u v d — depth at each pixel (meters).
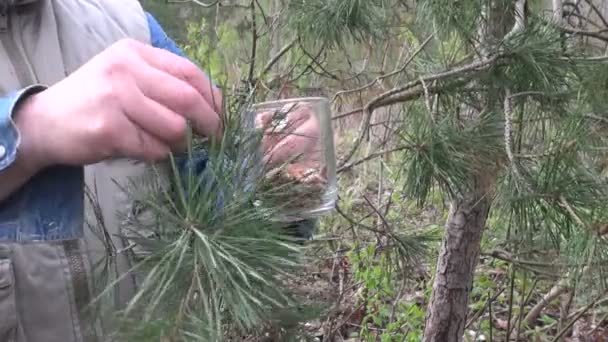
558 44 1.25
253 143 0.71
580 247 0.96
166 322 0.56
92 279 0.75
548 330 2.74
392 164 2.16
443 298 1.98
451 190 1.14
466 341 2.73
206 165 0.69
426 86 1.17
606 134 1.08
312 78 2.24
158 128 0.62
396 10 1.78
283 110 0.82
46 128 0.62
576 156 1.03
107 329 0.63
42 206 0.66
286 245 0.63
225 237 0.62
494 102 1.19
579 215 0.96
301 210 0.79
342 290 2.19
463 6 1.25
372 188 2.95
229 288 0.59
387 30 1.79
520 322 2.43
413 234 1.68
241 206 0.67
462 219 1.88
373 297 2.50
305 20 1.70
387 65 2.14
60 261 0.87
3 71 0.93
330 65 2.20
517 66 1.16
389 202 2.17
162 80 0.64
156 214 0.64
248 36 2.39
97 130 0.60
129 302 0.59
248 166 0.70
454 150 1.10
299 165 0.80
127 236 0.68
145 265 0.62
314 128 0.83
